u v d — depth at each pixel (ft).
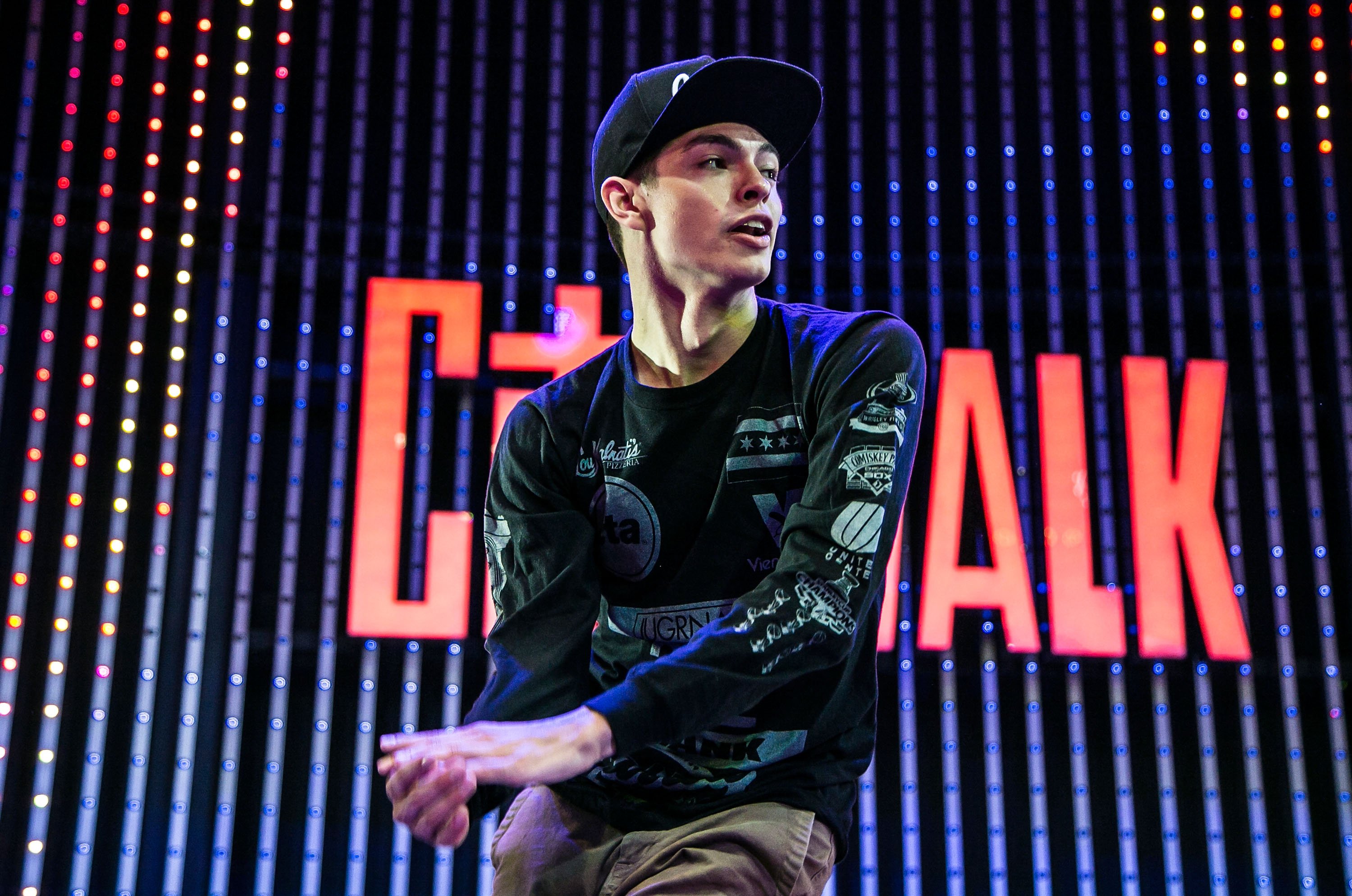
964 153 16.24
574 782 4.76
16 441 14.28
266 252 15.12
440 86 16.02
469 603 14.46
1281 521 15.16
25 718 13.52
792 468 4.51
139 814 13.38
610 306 15.61
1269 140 16.43
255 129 15.55
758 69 4.47
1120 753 14.33
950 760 14.14
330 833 13.83
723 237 4.55
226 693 13.89
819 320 4.68
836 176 16.07
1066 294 15.84
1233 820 14.47
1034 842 14.03
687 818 4.50
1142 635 14.52
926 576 14.38
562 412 4.90
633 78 4.85
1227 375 15.33
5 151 14.87
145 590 14.05
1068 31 16.81
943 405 14.89
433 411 15.07
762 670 3.92
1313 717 14.71
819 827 4.47
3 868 13.08
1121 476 15.29
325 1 15.98
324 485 14.84
